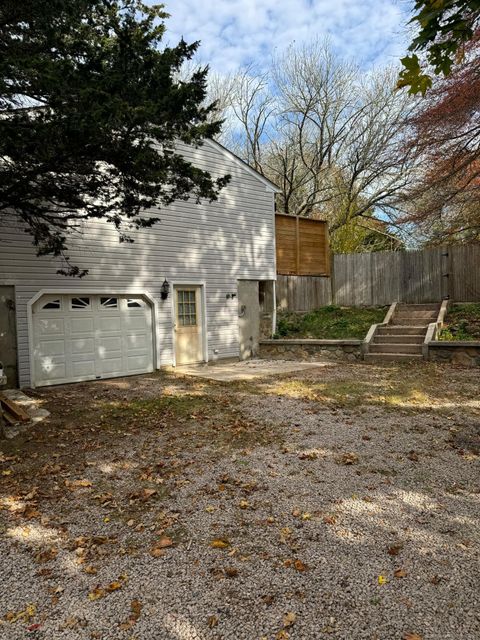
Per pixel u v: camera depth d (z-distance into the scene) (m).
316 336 12.91
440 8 2.18
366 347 11.16
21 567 2.79
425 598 2.39
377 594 2.43
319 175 22.30
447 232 12.36
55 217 6.95
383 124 20.09
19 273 8.41
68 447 5.09
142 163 5.04
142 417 6.37
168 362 10.69
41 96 4.87
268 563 2.76
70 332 9.13
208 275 11.53
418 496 3.62
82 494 3.85
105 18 5.60
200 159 11.22
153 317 10.44
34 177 5.49
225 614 2.32
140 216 10.02
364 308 14.62
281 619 2.27
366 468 4.26
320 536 3.05
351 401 7.02
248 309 12.55
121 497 3.77
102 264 9.52
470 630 2.15
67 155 4.83
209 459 4.62
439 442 4.95
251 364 11.42
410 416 6.06
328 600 2.40
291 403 7.04
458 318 12.06
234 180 12.07
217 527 3.22
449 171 10.10
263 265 12.88
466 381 8.21
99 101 4.43
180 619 2.29
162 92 5.03
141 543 3.04
